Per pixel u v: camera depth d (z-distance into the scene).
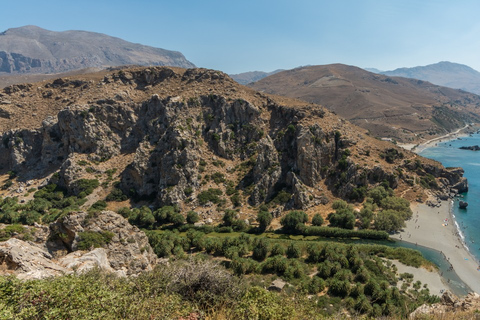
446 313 26.08
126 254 36.66
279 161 106.75
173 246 68.38
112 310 13.41
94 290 14.48
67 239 36.53
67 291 13.65
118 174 107.75
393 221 85.94
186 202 96.06
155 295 16.86
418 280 59.88
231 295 18.47
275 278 55.56
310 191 99.81
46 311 12.20
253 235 83.00
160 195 97.00
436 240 81.69
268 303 17.03
